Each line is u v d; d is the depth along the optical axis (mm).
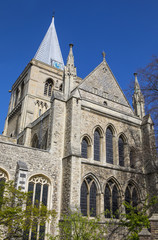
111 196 30547
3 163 25953
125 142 35656
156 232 17000
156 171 30953
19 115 56781
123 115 36688
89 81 37688
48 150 29266
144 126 37750
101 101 37281
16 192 20875
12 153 26812
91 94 36594
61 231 24656
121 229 26781
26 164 26453
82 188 28625
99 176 30156
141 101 41000
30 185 26797
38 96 57000
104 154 32219
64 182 27719
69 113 31062
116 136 34719
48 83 60938
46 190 27547
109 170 31500
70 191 26047
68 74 35125
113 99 39562
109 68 42125
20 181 24797
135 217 19469
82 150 30891
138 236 17875
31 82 57281
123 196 31344
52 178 27969
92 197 29016
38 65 59938
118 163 33062
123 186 31875
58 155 29406
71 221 20141
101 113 34031
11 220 19797
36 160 27812
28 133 40969
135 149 35688
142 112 40125
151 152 31828
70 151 28109
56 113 31234
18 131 53562
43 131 35719
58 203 27234
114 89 40688
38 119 38906
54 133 30109
